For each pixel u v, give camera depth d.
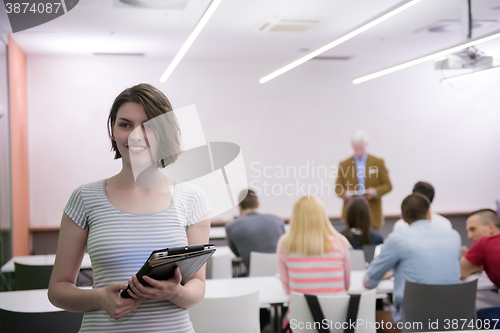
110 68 6.14
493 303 3.56
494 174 7.23
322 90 6.78
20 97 5.58
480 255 2.80
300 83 6.72
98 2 4.04
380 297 3.28
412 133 7.01
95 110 6.11
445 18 4.83
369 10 4.44
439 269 2.67
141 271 1.04
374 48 6.10
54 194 6.04
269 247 3.90
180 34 5.17
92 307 1.13
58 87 6.03
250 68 6.58
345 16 4.61
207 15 2.93
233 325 2.29
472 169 7.18
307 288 2.55
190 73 6.39
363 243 3.75
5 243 4.63
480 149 7.20
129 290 1.07
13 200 5.06
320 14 4.54
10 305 2.27
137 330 1.15
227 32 5.15
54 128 6.04
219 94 6.48
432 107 7.05
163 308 1.18
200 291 1.24
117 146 1.14
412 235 2.72
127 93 1.12
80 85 6.08
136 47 5.71
